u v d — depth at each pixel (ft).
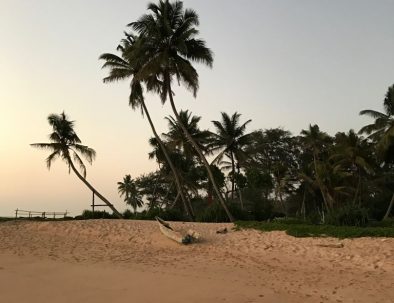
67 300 39.04
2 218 119.85
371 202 178.09
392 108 136.05
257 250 65.77
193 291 42.68
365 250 61.11
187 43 111.14
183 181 169.27
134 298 39.96
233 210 108.17
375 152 145.38
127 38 125.08
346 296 42.14
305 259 59.98
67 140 134.51
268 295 41.65
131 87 120.16
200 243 71.10
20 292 41.60
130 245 72.08
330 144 177.68
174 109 114.21
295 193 204.23
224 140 152.76
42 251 66.69
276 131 211.20
